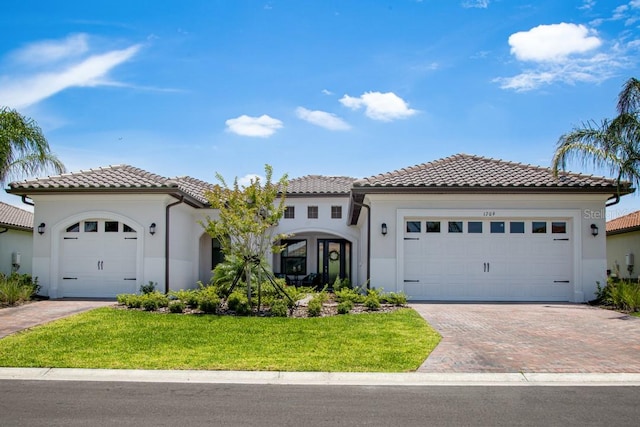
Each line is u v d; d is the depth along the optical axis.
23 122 17.50
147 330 11.06
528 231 17.16
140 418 6.12
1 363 8.67
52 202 18.05
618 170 15.67
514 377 8.01
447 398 6.98
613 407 6.57
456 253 17.11
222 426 5.85
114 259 17.94
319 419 6.10
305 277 25.88
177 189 17.66
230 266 16.03
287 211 25.42
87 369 8.41
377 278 16.97
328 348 9.63
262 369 8.38
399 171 18.39
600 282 16.81
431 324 12.12
